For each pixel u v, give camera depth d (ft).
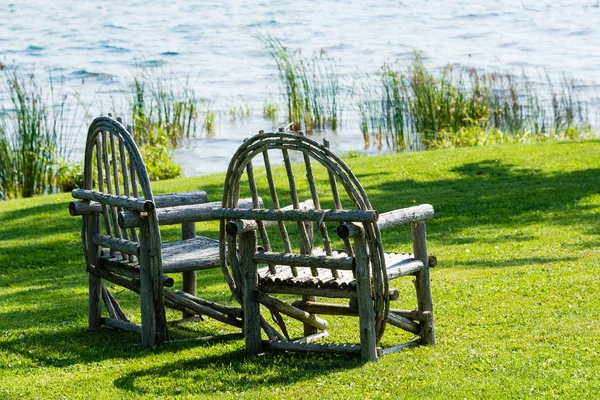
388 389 23.02
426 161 70.64
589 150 71.15
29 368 27.89
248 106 134.31
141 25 250.16
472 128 91.25
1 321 34.76
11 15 279.08
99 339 31.17
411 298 34.81
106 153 30.32
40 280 43.45
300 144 24.56
